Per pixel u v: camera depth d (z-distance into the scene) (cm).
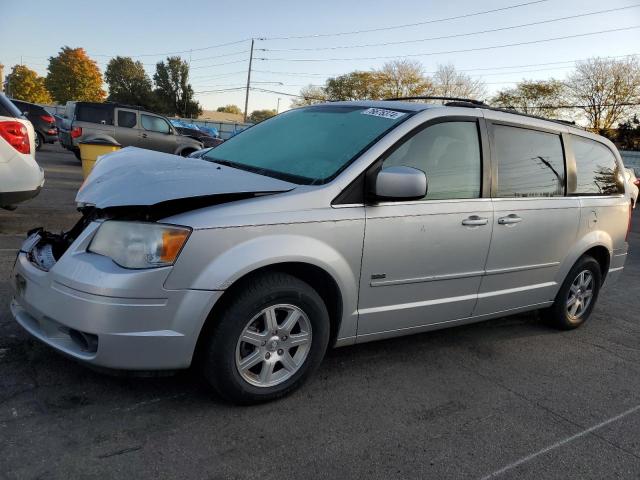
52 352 333
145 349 262
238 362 288
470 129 381
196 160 352
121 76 8338
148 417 280
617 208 505
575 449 298
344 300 319
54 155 1759
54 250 317
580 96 5244
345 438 283
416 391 346
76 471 234
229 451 261
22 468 231
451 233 358
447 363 396
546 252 436
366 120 364
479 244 377
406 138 341
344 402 321
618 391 380
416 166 346
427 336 447
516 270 414
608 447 304
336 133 360
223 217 272
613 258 515
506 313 429
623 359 444
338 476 252
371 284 329
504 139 403
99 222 278
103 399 292
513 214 397
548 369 407
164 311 262
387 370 372
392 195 307
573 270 472
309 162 338
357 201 316
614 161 517
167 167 316
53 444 250
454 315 385
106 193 286
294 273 310
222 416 289
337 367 368
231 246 273
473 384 367
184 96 8006
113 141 913
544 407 344
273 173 337
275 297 289
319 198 302
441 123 363
